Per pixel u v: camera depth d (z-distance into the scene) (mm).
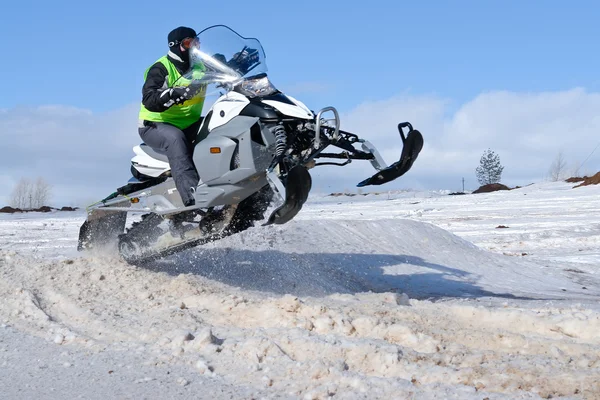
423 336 4508
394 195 42469
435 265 9789
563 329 5094
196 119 6543
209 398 3479
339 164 6129
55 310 5543
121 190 6938
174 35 6273
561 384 3611
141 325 5008
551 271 10328
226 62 5961
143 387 3650
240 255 8391
